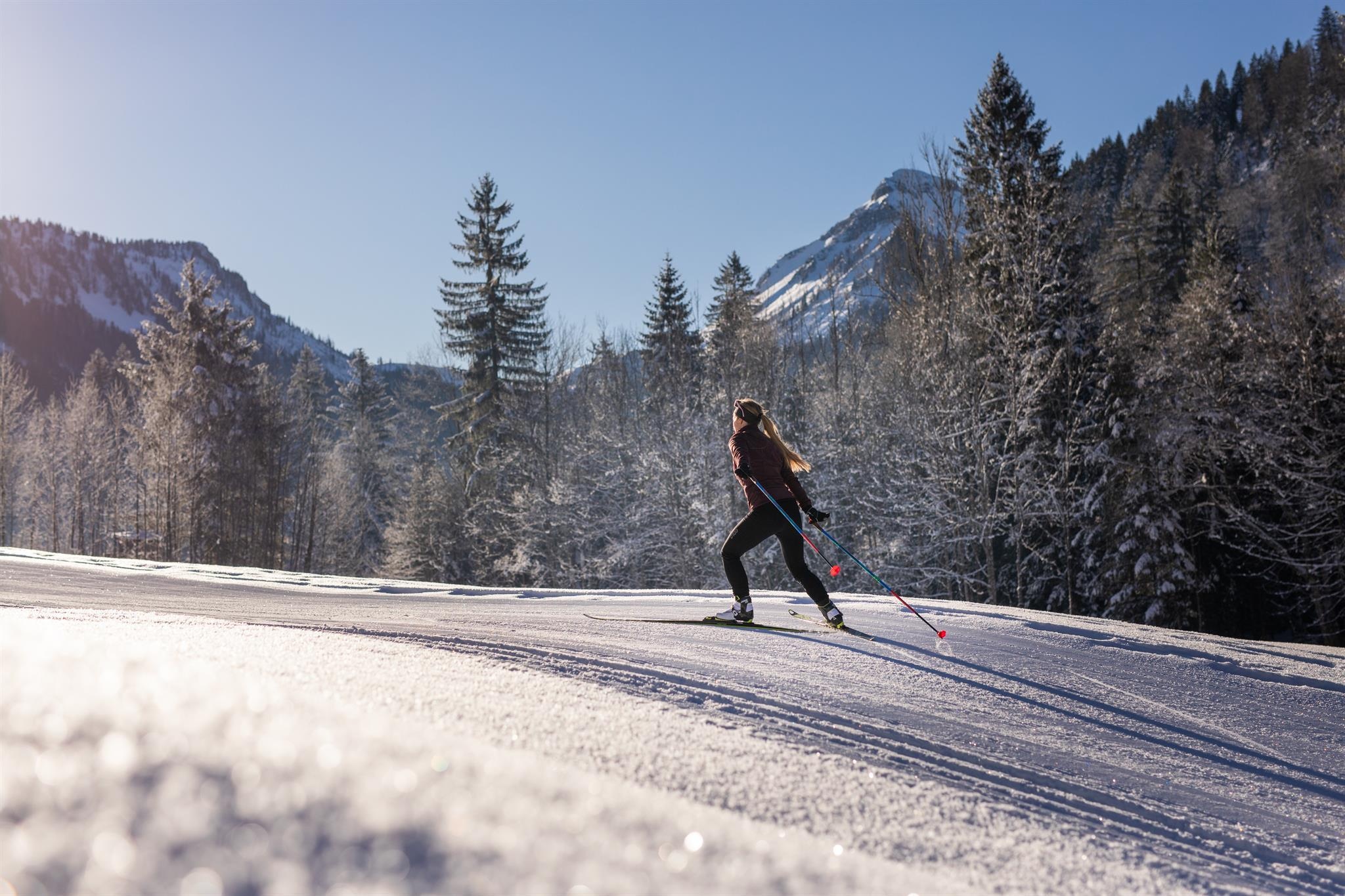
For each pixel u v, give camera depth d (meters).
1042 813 2.97
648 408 35.88
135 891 0.58
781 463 6.59
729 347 35.25
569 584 34.44
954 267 26.98
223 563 38.62
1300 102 99.25
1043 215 27.55
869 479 28.81
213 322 40.62
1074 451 25.55
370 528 55.34
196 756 0.97
